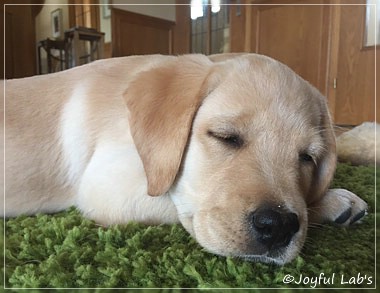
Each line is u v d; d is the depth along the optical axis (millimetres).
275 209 147
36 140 212
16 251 167
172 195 186
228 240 149
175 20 887
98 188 193
